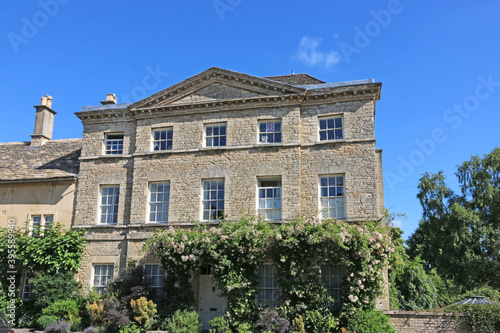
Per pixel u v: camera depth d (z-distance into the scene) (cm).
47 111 2673
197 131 2006
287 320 1505
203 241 1652
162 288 1811
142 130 2083
